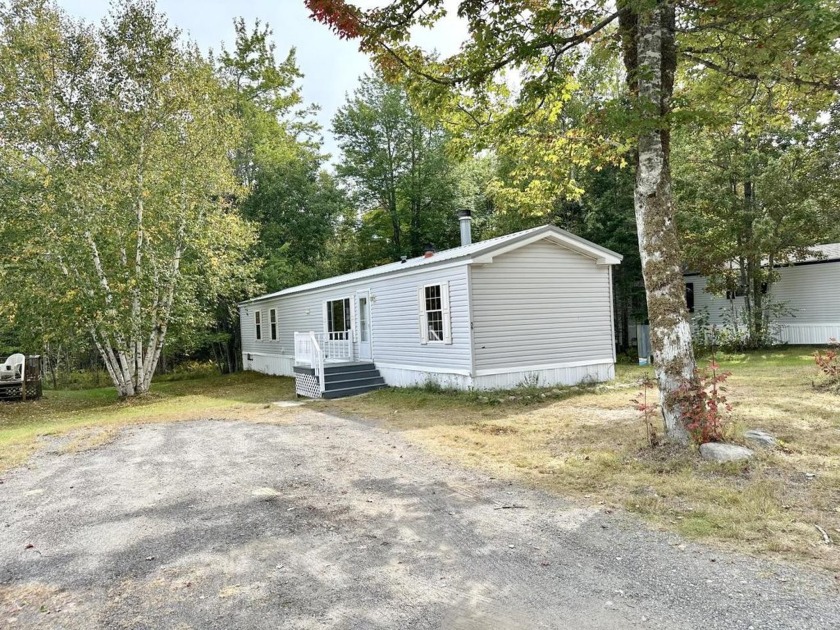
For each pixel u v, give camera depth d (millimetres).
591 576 3312
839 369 9273
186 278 15727
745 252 16781
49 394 18094
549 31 6117
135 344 15305
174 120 14844
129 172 14289
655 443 5914
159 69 14039
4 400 16188
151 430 9578
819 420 6852
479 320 11039
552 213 20438
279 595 3264
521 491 5070
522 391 10820
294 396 14055
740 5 4781
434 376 12055
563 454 6254
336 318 16500
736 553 3484
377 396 12250
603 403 9766
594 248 12297
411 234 27250
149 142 14531
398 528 4289
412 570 3527
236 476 6082
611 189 18922
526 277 11664
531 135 8008
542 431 7602
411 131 26516
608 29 7453
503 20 5785
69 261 13797
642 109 5371
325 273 27078
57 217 13492
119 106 14141
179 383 20703
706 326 18312
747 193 17641
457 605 3053
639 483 4961
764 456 5254
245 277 18031
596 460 5770
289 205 25156
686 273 21422
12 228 13492
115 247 14758
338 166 28078
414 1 5664
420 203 27062
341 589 3307
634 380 12547
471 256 10727
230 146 16219
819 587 2986
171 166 15016
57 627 3012
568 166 8398
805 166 16578
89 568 3809
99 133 14031
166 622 3008
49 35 13062
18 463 7297
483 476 5629
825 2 5035
